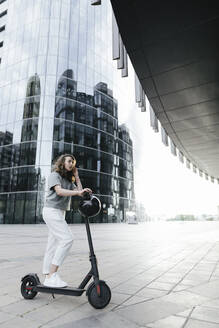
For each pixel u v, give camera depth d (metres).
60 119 26.22
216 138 12.91
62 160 2.93
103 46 33.31
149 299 2.71
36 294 2.72
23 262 4.92
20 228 17.94
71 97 27.56
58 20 29.02
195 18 5.68
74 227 19.36
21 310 2.35
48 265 2.86
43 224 23.31
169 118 10.65
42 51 28.02
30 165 24.75
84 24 31.08
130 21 5.92
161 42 6.45
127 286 3.26
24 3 31.72
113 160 31.41
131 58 7.11
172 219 59.12
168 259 5.43
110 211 29.11
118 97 35.19
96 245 8.10
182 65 7.23
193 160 17.50
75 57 29.06
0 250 6.73
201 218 59.22
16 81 28.88
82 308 2.41
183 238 10.73
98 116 30.06
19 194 24.48
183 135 12.56
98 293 2.36
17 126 26.89
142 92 10.60
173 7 5.43
